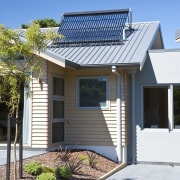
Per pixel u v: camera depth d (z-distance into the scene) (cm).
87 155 1326
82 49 1614
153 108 1475
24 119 1380
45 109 1352
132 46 1566
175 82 1440
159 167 1368
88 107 1469
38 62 957
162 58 1462
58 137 1441
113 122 1433
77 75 1490
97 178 1068
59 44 1694
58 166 1066
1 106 1428
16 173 919
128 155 1467
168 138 1431
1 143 1438
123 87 1433
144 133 1458
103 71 1459
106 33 1673
